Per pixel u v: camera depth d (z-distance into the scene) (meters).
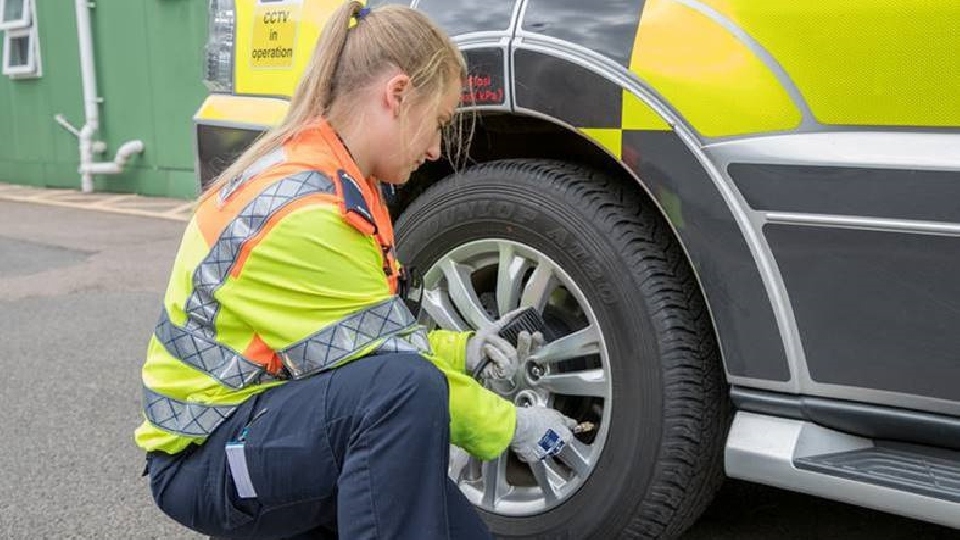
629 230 2.19
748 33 1.96
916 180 1.79
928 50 1.77
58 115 10.98
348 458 1.55
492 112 2.32
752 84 1.95
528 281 2.34
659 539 2.21
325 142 1.60
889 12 1.79
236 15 2.74
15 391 3.96
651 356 2.14
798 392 1.99
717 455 2.21
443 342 1.94
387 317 1.57
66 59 10.78
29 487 3.02
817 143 1.88
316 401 1.57
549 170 2.32
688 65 2.02
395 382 1.54
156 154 10.08
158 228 8.15
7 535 2.71
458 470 2.41
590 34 2.15
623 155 2.12
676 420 2.12
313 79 1.64
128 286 5.93
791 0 1.90
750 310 2.00
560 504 2.27
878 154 1.82
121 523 2.78
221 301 1.57
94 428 3.52
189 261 1.61
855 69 1.84
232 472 1.61
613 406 2.20
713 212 2.01
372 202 1.63
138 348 4.57
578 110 2.17
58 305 5.46
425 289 2.53
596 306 2.21
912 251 1.81
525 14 2.24
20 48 11.36
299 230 1.52
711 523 2.67
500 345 1.91
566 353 2.27
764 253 1.96
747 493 2.86
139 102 10.09
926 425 1.87
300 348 1.55
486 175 2.39
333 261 1.53
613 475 2.20
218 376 1.60
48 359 4.41
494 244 2.39
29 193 10.79
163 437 1.65
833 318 1.92
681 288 2.16
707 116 2.00
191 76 9.51
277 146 1.63
